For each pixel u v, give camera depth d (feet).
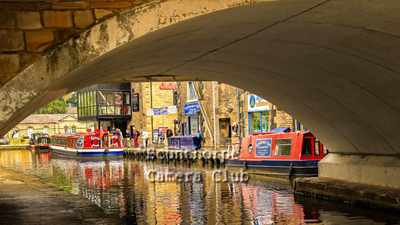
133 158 128.36
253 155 74.74
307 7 24.86
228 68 41.22
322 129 51.31
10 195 54.39
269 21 27.09
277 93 48.62
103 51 21.17
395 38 30.25
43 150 187.52
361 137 46.60
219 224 41.83
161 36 24.68
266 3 22.90
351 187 45.88
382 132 43.29
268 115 95.50
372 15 26.73
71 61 20.97
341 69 37.58
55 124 245.86
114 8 21.40
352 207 45.14
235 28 27.86
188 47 31.68
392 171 43.62
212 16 23.00
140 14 21.42
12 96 20.53
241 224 41.60
